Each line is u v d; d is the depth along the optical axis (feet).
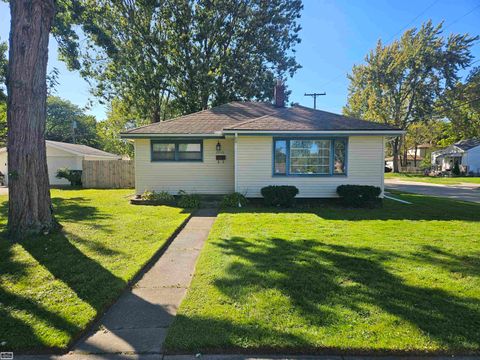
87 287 11.27
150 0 55.77
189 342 7.87
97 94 63.93
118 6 58.49
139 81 61.11
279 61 70.08
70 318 9.01
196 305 9.82
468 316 9.04
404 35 111.75
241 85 67.82
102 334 8.54
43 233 18.53
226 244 17.13
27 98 17.83
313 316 9.02
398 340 7.86
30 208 18.30
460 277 12.12
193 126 38.11
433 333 8.16
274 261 14.03
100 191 49.62
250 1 65.72
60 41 39.65
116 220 24.11
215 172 38.04
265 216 26.40
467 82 108.47
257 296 10.39
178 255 16.05
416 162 178.70
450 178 93.40
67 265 13.58
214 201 34.55
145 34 60.23
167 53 63.36
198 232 21.35
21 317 9.03
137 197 36.45
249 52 69.62
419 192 51.98
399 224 22.68
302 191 34.06
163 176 38.01
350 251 15.57
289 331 8.25
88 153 73.61
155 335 8.48
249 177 34.04
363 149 33.60
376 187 31.94
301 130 31.81
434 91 112.16
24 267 13.29
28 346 7.73
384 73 116.26
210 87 64.69
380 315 9.07
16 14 17.53
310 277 12.07
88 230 20.29
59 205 32.78
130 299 10.80
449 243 17.17
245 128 32.01
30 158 18.16
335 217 25.81
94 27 44.29
